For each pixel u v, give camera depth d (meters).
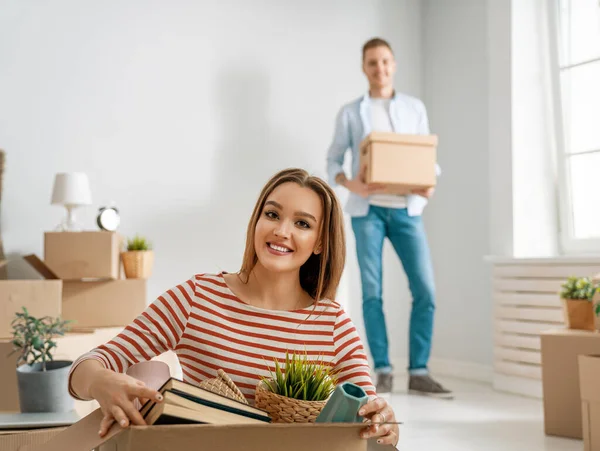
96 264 2.89
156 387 0.94
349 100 4.11
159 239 3.60
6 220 3.28
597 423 2.15
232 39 3.84
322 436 0.69
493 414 2.87
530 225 3.54
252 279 1.05
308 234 1.03
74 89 3.47
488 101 3.79
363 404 0.77
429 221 4.23
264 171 3.86
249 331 1.00
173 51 3.70
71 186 3.11
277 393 0.84
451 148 4.08
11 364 2.28
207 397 0.71
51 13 3.45
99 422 0.73
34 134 3.38
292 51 3.98
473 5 3.95
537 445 2.31
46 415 1.53
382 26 4.24
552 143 3.62
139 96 3.61
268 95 3.90
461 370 3.92
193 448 0.64
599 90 3.38
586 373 2.20
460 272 3.97
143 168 3.59
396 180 3.14
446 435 2.47
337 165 3.55
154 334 0.97
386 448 0.80
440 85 4.20
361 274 3.47
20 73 3.37
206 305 1.01
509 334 3.39
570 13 3.52
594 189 3.42
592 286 2.57
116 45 3.57
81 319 2.96
